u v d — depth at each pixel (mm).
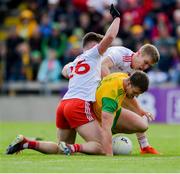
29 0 75000
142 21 69500
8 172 21859
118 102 28094
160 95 61562
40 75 65562
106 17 65875
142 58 30094
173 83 63781
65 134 29828
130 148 29641
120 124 29672
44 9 72688
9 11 76688
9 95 67188
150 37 66562
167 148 34625
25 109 65688
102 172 21891
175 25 68000
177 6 70625
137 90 27891
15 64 67188
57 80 65438
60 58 66188
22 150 29422
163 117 61656
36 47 67375
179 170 22734
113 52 30406
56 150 28359
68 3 71500
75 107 28625
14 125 58250
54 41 66562
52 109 65125
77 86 29094
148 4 70625
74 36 67438
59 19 69750
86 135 28438
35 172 21875
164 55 64312
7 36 72188
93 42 30234
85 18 67625
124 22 66812
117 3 70062
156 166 23875
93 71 29234
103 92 28250
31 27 69562
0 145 35344
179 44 65625
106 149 28078
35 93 66812
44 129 52125
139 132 30266
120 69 30703
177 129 53344
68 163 24641
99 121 29125
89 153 28219
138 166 23797
